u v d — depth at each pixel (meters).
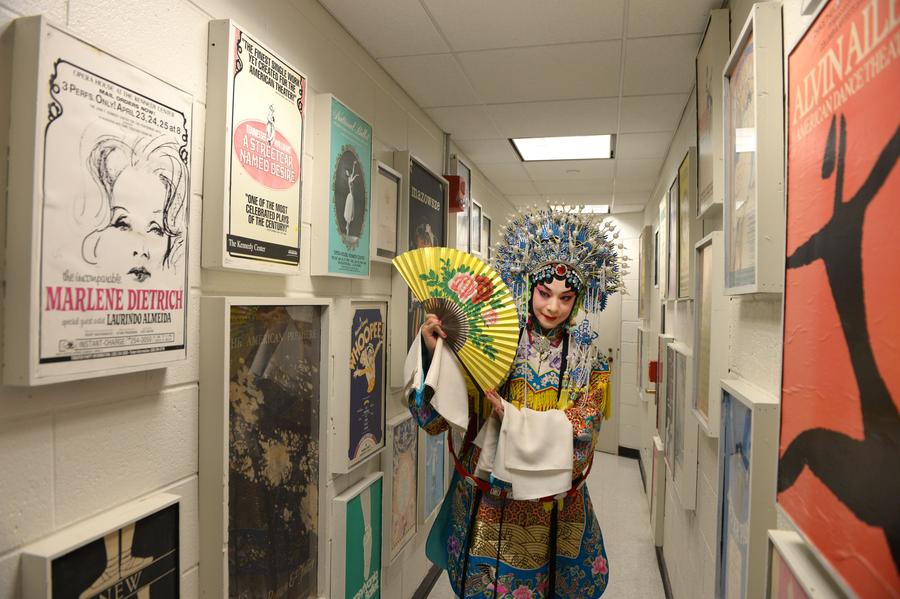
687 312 2.55
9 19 0.85
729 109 1.47
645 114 2.98
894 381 0.56
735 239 1.39
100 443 1.03
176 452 1.22
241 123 1.33
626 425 6.39
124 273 1.01
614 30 2.06
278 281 1.61
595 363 1.84
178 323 1.15
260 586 1.47
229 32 1.29
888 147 0.57
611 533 3.97
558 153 3.86
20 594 0.88
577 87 2.64
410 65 2.42
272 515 1.53
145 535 1.08
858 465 0.64
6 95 0.85
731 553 1.41
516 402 1.76
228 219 1.29
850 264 0.67
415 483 2.84
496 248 1.94
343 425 1.94
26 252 0.83
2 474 0.85
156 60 1.15
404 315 2.46
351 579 1.99
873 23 0.61
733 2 1.74
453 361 1.70
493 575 1.71
